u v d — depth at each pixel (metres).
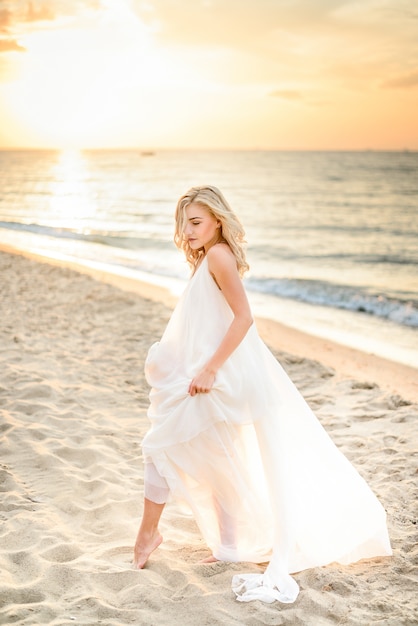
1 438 4.40
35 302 9.59
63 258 16.06
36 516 3.36
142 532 2.93
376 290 12.59
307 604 2.58
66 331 7.93
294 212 32.72
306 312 10.62
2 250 16.64
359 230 25.19
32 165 106.50
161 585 2.72
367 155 155.38
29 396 5.36
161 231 24.81
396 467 4.21
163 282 12.80
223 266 2.75
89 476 3.97
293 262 17.06
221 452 2.76
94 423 4.88
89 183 61.06
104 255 17.27
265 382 2.84
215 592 2.65
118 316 8.92
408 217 30.17
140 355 6.98
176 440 2.75
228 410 2.74
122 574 2.79
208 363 2.72
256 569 2.88
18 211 32.94
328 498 2.92
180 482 2.79
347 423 5.14
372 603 2.60
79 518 3.44
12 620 2.42
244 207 35.47
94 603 2.55
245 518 2.90
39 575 2.78
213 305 2.84
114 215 31.89
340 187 52.41
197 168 94.94
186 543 3.24
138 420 5.07
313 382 6.41
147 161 131.00
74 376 6.07
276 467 2.77
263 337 8.60
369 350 7.97
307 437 2.92
